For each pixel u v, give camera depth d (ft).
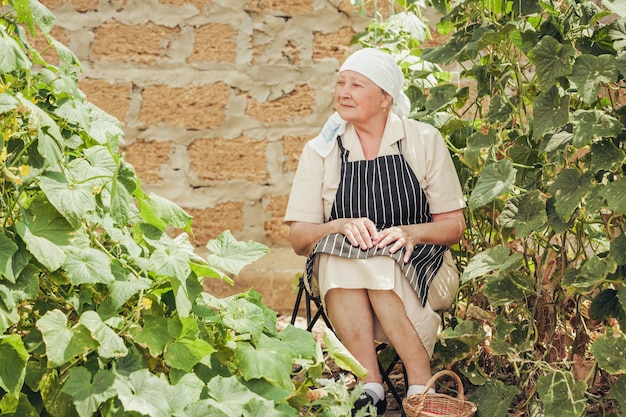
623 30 9.50
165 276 7.76
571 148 10.28
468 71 11.22
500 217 9.75
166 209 8.17
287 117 15.24
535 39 9.99
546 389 9.07
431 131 10.75
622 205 8.66
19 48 7.37
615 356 8.79
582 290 9.52
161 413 7.01
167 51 15.24
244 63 15.21
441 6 12.04
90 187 7.54
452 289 10.69
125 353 7.11
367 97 10.37
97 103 15.26
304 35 15.16
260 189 15.33
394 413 10.57
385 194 10.45
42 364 7.30
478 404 9.63
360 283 9.85
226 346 8.41
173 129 15.30
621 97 11.33
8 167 7.15
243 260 8.66
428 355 10.08
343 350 8.84
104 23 15.19
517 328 10.43
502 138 10.93
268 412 7.61
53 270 7.01
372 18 14.97
